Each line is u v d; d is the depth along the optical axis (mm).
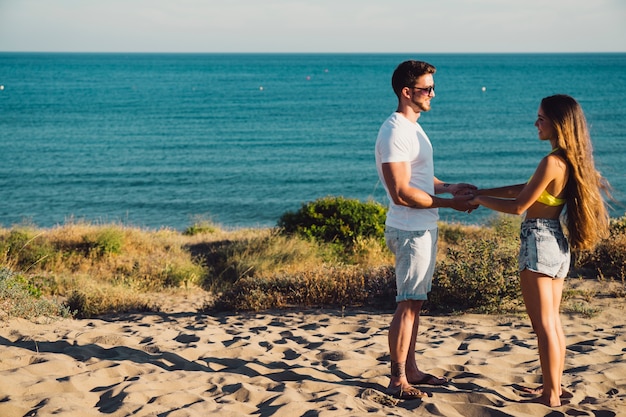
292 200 30125
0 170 37969
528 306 3928
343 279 8180
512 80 145000
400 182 3814
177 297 9969
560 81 140250
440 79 150125
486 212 25344
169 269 11609
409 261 3920
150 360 4766
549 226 3859
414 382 4258
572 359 4953
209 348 5281
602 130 55344
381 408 3707
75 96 102375
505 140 52000
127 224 25094
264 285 8625
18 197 30375
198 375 4270
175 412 3469
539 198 3855
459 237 13172
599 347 5324
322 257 12305
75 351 4922
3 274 7070
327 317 7105
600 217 3883
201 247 14305
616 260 8406
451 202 4094
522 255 3904
